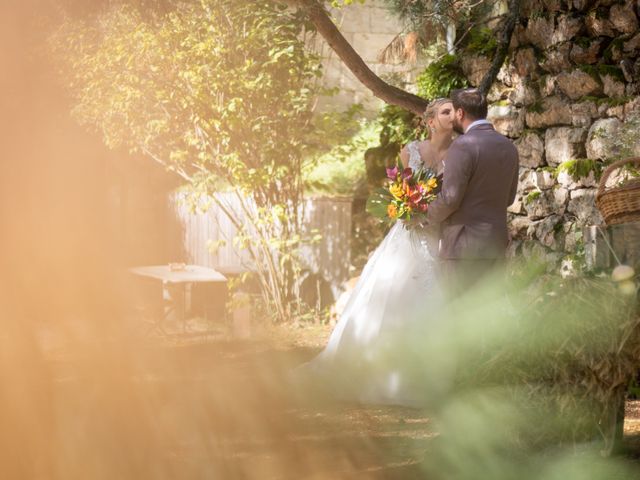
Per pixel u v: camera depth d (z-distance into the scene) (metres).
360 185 11.06
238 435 4.24
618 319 3.07
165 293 9.16
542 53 6.88
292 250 9.51
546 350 3.10
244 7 8.84
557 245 6.44
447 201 4.50
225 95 9.20
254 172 9.05
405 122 9.02
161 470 3.38
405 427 4.46
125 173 13.11
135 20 8.73
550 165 6.71
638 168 5.75
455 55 8.14
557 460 3.17
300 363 6.88
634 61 5.98
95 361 3.52
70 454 3.10
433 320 5.10
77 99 8.91
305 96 9.12
